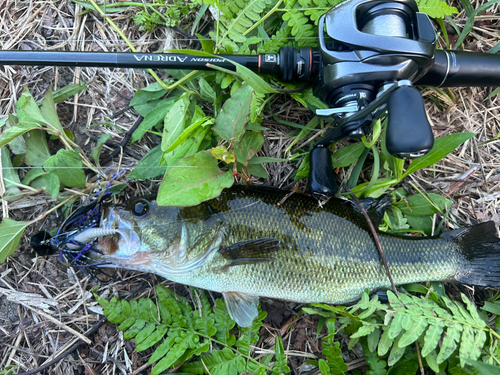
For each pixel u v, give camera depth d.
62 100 0.32
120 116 0.34
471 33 0.35
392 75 0.24
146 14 0.33
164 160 0.30
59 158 0.29
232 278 0.28
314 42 0.30
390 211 0.33
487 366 0.25
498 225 0.34
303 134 0.32
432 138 0.22
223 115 0.27
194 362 0.30
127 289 0.33
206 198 0.26
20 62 0.26
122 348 0.32
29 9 0.33
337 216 0.29
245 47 0.30
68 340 0.32
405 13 0.24
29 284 0.32
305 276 0.28
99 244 0.27
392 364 0.28
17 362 0.31
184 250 0.28
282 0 0.30
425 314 0.28
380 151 0.33
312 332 0.33
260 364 0.30
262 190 0.29
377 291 0.30
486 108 0.35
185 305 0.31
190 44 0.34
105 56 0.27
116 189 0.31
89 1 0.31
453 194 0.35
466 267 0.31
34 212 0.32
